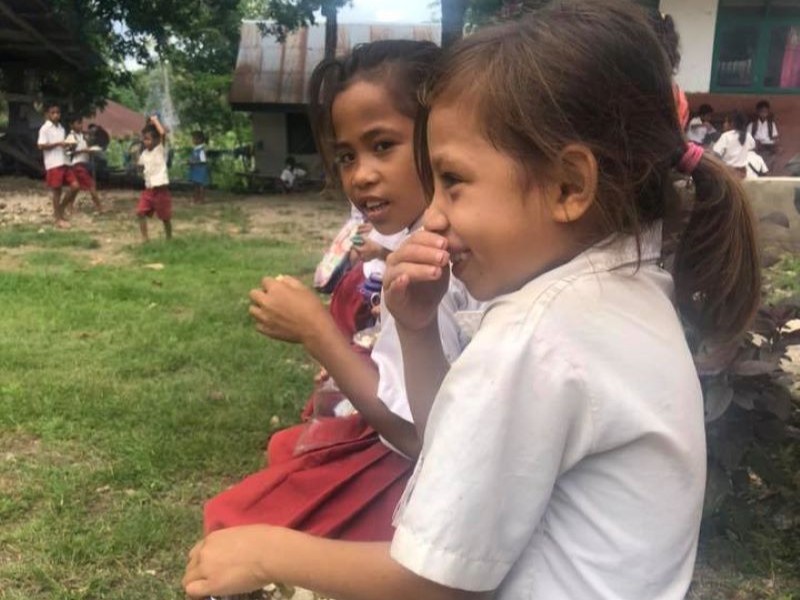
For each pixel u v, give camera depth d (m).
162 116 38.47
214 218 12.88
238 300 6.42
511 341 0.96
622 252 1.03
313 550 1.09
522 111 0.97
